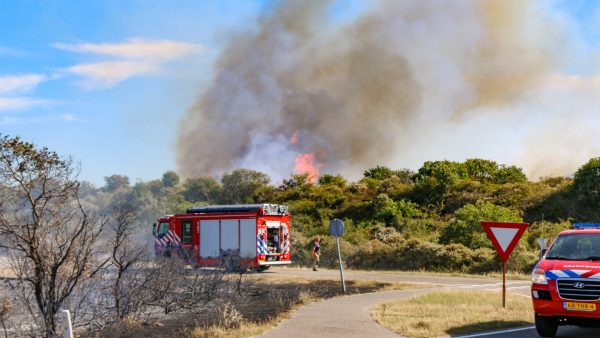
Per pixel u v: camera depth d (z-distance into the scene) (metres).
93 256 15.61
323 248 38.56
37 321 14.60
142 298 17.70
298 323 14.76
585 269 12.36
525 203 48.94
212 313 17.83
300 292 20.88
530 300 18.55
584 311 12.09
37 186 14.25
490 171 57.53
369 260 36.12
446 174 54.06
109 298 17.52
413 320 14.78
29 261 14.28
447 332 13.36
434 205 51.81
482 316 15.38
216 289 22.08
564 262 12.87
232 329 14.27
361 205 54.06
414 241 35.81
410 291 22.61
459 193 52.75
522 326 14.09
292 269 34.31
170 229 34.16
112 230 16.38
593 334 13.45
